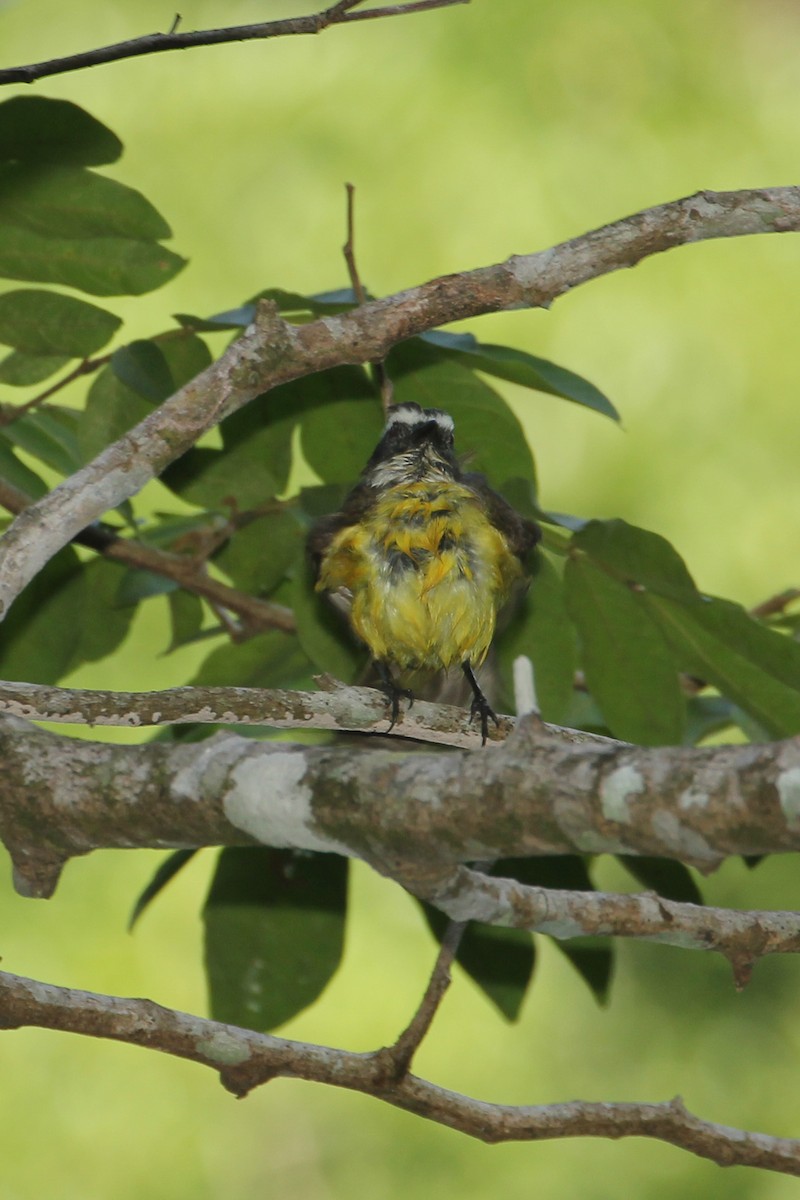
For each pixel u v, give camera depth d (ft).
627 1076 40.81
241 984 27.86
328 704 21.71
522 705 14.40
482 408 27.35
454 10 49.06
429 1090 18.49
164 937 39.45
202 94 47.83
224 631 31.32
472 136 47.85
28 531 19.25
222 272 45.88
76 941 38.99
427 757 14.99
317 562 27.30
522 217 46.96
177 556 29.68
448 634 26.45
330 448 28.55
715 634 25.13
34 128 24.59
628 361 45.16
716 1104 41.45
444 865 15.05
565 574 26.30
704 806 13.09
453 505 26.55
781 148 49.55
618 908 17.53
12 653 30.09
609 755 13.79
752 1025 42.29
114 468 19.74
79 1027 17.69
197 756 16.58
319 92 47.80
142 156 47.19
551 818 13.82
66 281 25.45
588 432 44.57
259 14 49.01
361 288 23.35
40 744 17.39
